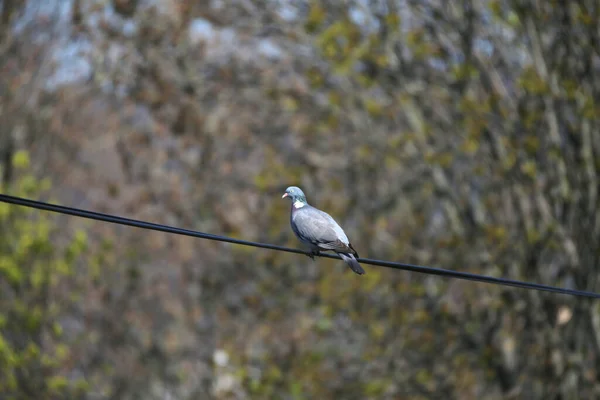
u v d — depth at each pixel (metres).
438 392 22.98
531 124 19.88
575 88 19.48
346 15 21.52
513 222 21.95
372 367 23.59
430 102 22.06
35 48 26.06
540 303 21.27
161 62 25.78
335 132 24.14
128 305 29.25
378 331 22.23
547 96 19.59
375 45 20.50
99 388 28.81
